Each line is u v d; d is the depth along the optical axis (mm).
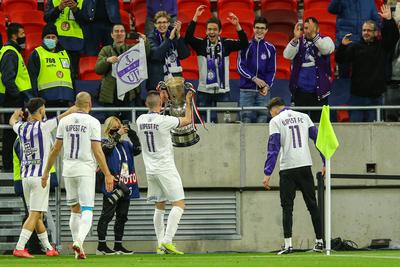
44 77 50062
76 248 38719
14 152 44688
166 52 51344
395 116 54531
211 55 52000
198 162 51688
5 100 49969
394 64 52562
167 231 43875
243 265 32531
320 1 63812
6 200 49719
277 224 51781
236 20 51531
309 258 36719
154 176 43594
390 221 52094
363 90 52250
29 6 64938
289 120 42469
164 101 45594
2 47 51188
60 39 54188
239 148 51812
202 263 34156
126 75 50188
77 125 39219
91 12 54656
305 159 42469
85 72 57312
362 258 36250
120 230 46781
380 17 55594
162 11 51562
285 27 62188
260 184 51719
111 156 46031
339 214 52094
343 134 52094
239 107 51438
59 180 49875
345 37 51719
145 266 32844
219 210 51938
